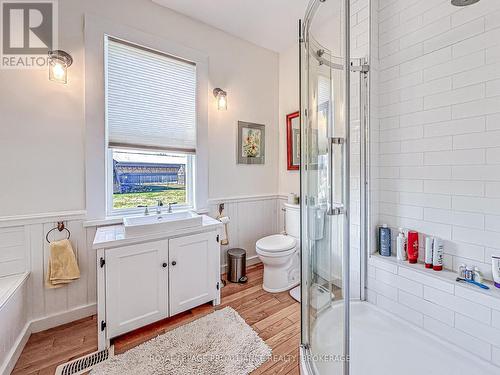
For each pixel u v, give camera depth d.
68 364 1.40
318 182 1.37
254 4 2.13
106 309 1.54
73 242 1.81
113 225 1.95
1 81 1.58
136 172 2.16
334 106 1.23
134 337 1.63
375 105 1.86
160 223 1.74
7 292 1.39
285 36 2.65
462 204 1.46
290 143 2.88
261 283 2.43
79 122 1.81
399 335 1.53
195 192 2.41
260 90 2.87
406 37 1.69
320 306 1.30
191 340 1.58
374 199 1.88
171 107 2.25
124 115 2.03
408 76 1.69
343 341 1.12
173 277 1.80
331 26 1.23
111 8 1.92
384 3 1.81
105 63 1.92
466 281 1.39
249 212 2.83
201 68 2.38
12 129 1.61
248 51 2.74
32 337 1.63
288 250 2.21
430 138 1.59
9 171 1.60
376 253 1.87
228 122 2.62
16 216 1.61
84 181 1.84
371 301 1.85
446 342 1.42
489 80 1.33
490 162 1.34
